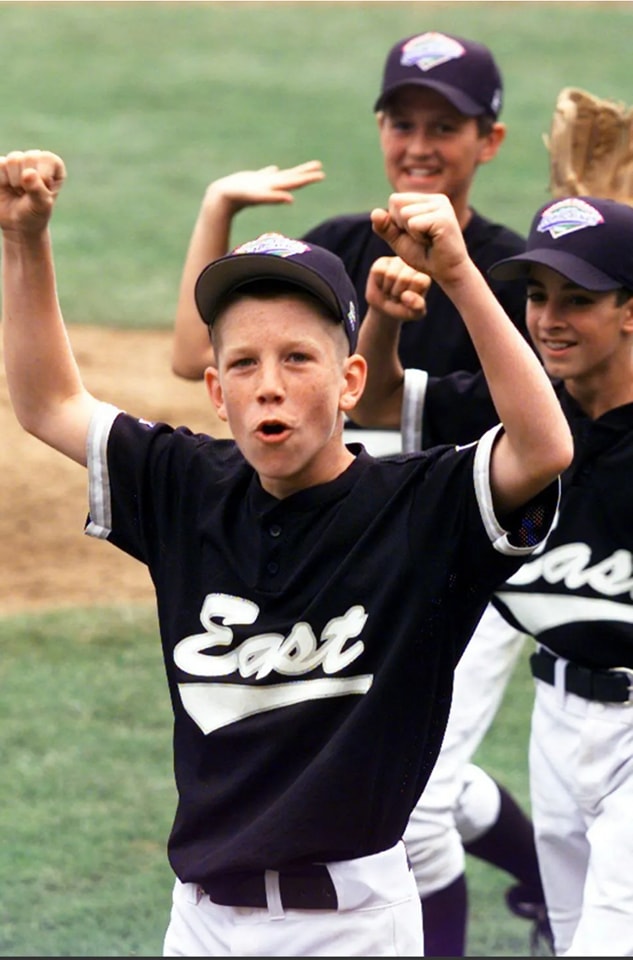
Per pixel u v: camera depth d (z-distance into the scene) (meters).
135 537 12.27
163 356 39.94
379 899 11.52
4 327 12.37
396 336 15.24
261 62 66.50
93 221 50.59
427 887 17.36
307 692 11.28
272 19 71.94
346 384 11.62
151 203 52.25
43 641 26.72
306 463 11.31
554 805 16.00
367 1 74.00
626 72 64.06
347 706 11.26
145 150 57.00
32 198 11.65
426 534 11.27
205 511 11.90
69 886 19.41
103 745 23.17
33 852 20.17
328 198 52.31
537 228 15.19
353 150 57.03
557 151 19.12
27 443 35.38
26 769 22.36
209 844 11.51
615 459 14.82
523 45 67.12
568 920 16.41
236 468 11.98
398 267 14.27
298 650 11.33
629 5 72.75
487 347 10.81
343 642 11.27
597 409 15.11
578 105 19.08
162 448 12.21
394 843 11.48
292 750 11.30
